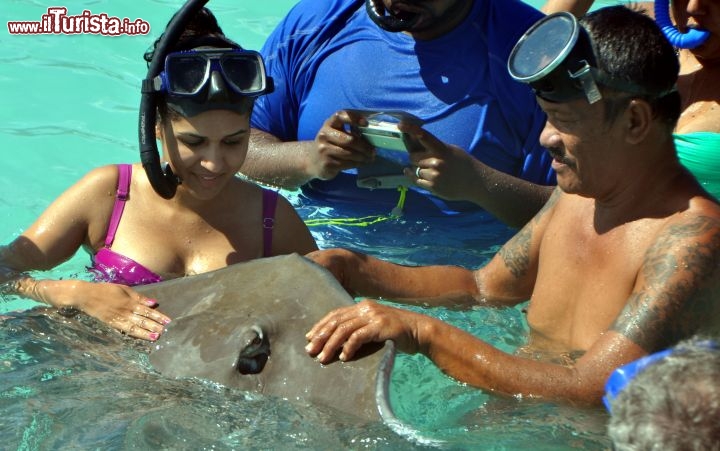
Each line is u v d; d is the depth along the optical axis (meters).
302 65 4.54
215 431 2.57
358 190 4.39
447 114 4.25
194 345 2.88
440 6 4.10
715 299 2.69
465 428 2.71
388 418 2.55
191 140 3.27
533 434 2.68
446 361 2.83
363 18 4.46
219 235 3.54
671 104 2.82
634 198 2.90
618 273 2.88
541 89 2.84
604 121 2.80
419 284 3.46
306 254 3.67
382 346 2.74
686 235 2.72
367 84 4.35
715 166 4.06
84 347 2.96
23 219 4.28
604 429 2.69
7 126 5.06
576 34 2.78
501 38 4.26
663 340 2.69
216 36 3.42
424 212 4.32
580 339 3.00
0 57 5.73
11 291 3.33
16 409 2.66
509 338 3.28
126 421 2.61
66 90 5.46
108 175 3.56
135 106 5.38
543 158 4.27
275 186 4.36
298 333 2.83
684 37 4.06
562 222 3.17
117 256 3.47
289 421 2.60
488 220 4.30
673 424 1.51
